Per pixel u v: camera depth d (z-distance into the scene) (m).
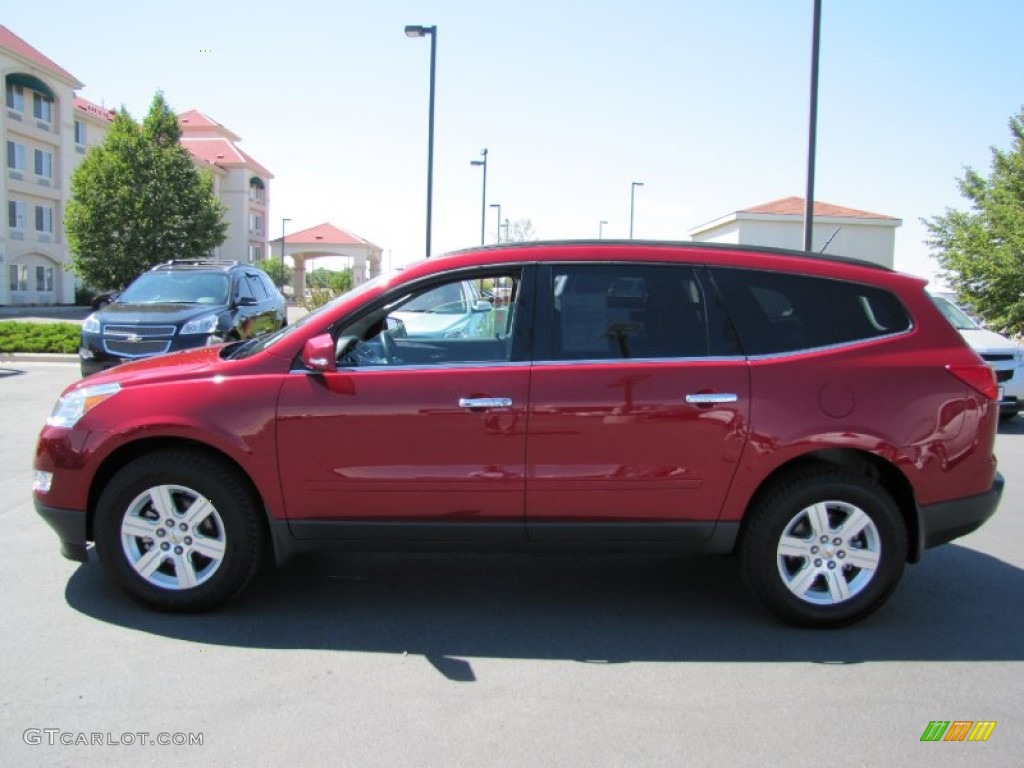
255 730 3.28
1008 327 20.42
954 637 4.33
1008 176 21.33
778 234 32.91
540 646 4.13
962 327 11.88
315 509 4.29
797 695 3.66
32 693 3.54
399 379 4.25
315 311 4.69
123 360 11.18
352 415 4.22
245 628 4.27
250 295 13.77
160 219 38.62
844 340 4.40
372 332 4.45
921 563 5.54
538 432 4.23
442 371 4.27
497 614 4.54
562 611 4.60
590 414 4.22
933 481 4.33
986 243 20.41
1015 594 4.96
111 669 3.78
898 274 4.57
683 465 4.25
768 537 4.31
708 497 4.28
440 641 4.17
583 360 4.30
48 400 11.25
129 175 38.25
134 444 4.41
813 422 4.25
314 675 3.76
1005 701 3.64
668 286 4.42
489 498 4.27
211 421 4.22
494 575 5.16
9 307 43.81
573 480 4.25
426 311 4.45
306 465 4.24
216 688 3.62
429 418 4.22
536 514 4.29
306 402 4.24
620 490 4.26
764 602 4.39
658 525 4.30
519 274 4.45
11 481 7.03
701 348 4.34
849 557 4.35
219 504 4.30
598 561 5.46
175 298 12.60
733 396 4.24
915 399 4.31
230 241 74.62
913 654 4.11
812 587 4.38
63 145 48.81
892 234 33.09
